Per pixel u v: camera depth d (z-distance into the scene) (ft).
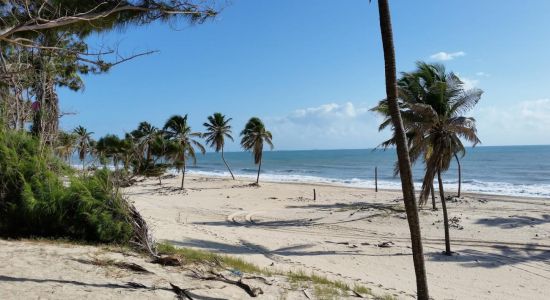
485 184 171.73
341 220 83.20
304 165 366.43
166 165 37.65
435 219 80.38
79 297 19.58
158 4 21.07
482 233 69.21
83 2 20.88
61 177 35.60
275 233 68.49
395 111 21.81
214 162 472.44
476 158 384.88
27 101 36.55
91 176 35.32
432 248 59.47
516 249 58.70
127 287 22.08
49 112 37.63
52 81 37.09
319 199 120.88
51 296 19.19
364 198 121.39
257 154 173.99
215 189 149.79
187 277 25.84
